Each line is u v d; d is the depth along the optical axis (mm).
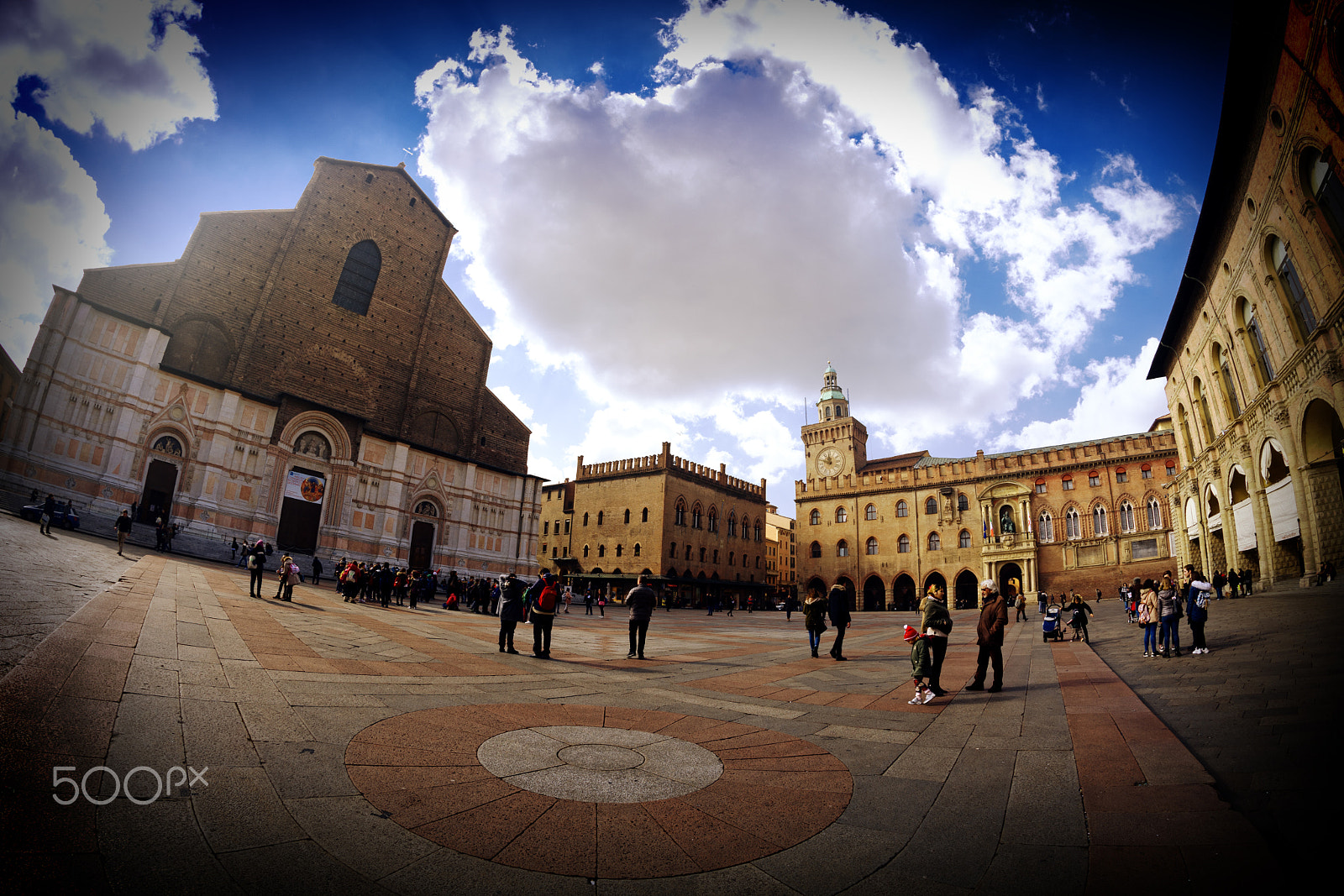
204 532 34750
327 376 43031
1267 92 16312
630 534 65688
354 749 5566
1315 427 19094
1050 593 58750
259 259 40906
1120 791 5188
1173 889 3561
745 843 4359
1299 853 3906
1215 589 27547
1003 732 7473
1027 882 3777
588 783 5371
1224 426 27141
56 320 30922
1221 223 21875
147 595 13070
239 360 38562
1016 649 18328
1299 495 20047
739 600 73312
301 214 42906
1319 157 15164
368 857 3744
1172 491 38469
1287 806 4641
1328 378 17141
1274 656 11367
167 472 34906
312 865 3564
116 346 33094
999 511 63281
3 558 12727
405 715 6922
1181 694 9195
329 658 9828
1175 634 13484
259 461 38594
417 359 48656
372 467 44656
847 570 71750
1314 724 6699
